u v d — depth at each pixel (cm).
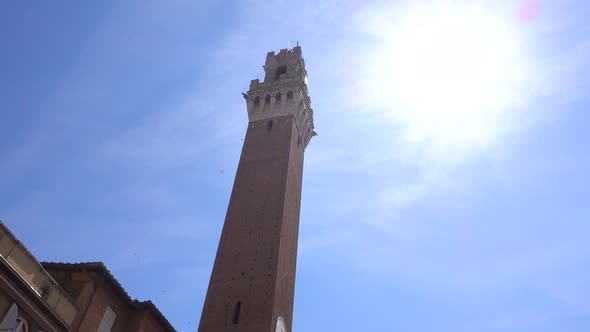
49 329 3647
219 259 6291
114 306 4434
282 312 5997
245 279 5984
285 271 6406
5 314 3306
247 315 5616
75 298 4066
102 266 4247
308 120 8956
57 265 4266
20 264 3528
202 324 5666
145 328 4628
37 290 3628
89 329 4044
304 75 9388
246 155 7712
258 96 8769
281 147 7688
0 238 3409
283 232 6544
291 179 7444
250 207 6831
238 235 6506
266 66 9619
